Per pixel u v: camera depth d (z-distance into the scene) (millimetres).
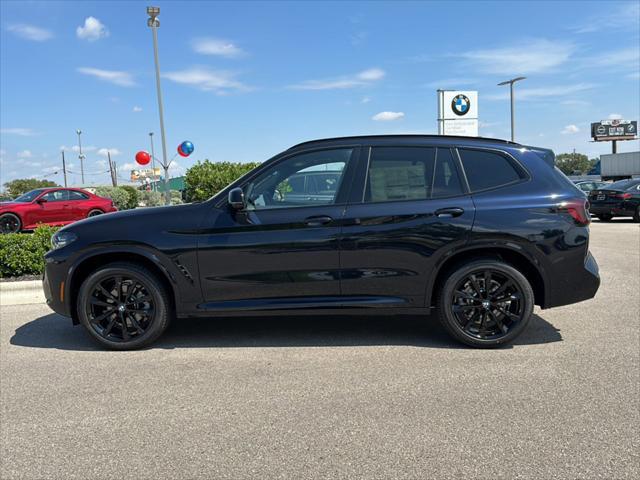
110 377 3838
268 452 2715
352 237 4215
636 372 3732
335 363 4035
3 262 7340
